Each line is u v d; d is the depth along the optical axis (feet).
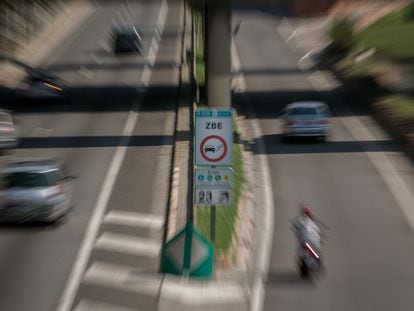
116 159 128.16
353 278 77.87
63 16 319.06
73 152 133.28
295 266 81.56
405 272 79.92
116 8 344.28
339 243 90.12
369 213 102.17
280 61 243.60
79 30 297.33
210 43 152.46
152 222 96.37
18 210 93.09
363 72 207.21
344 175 120.67
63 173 105.09
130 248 86.43
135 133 147.95
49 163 100.73
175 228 90.22
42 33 285.64
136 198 106.63
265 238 91.20
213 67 152.97
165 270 76.33
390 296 72.59
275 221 98.22
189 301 69.77
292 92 195.42
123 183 114.21
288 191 112.47
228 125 76.64
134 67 226.99
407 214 101.86
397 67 204.54
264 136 149.18
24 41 264.93
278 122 161.27
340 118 164.25
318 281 76.79
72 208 102.94
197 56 223.10
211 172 76.54
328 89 198.18
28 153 133.18
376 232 94.27
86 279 76.18
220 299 70.59
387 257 84.99
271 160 130.52
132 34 248.73
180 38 274.77
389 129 151.33
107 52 254.06
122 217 98.58
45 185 94.68
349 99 184.03
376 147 138.41
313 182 117.08
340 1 310.45
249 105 180.14
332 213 102.27
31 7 278.67
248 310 68.13
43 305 69.15
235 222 94.17
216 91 153.48
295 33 293.23
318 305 69.82
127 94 188.85
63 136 146.51
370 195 110.32
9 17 252.62
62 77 214.28
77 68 228.43
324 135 141.18
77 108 173.47
